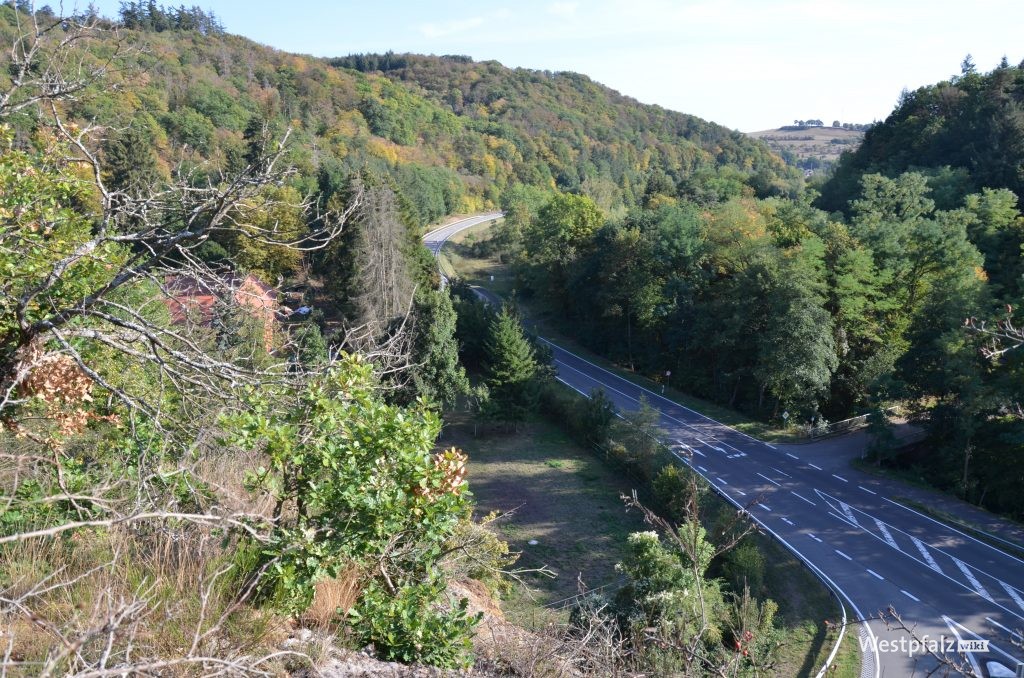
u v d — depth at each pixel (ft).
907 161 222.28
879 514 92.63
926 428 112.37
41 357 17.31
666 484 90.07
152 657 12.29
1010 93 214.90
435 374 111.75
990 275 157.99
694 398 149.07
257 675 12.97
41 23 24.07
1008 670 56.85
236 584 16.12
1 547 15.76
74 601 14.33
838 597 72.13
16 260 19.01
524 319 217.56
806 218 170.60
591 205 214.28
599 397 120.26
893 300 139.13
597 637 19.01
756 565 70.69
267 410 18.83
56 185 22.30
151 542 17.44
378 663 16.08
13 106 19.93
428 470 18.16
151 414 18.99
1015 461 97.71
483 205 402.52
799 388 126.82
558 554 82.58
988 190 168.14
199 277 19.34
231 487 20.47
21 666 11.39
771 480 104.06
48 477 18.83
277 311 27.12
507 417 123.24
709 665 17.62
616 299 174.09
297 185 147.43
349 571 18.81
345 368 18.61
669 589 40.16
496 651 18.45
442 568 21.44
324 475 18.26
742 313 137.18
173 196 19.29
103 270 20.68
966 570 77.92
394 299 105.40
